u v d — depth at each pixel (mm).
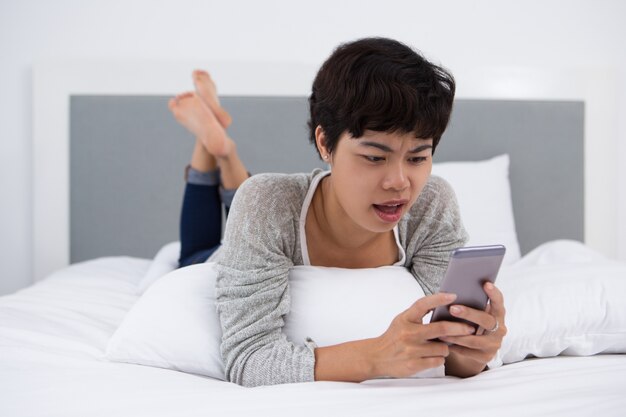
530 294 1284
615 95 2557
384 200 972
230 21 2500
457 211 1246
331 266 1226
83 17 2469
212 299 1180
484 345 938
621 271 1375
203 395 902
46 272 2467
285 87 2480
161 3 2482
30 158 2486
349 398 882
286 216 1139
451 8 2537
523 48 2559
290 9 2506
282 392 906
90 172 2461
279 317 1076
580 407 834
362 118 922
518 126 2520
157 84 2459
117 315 1500
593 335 1240
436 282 1218
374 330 1076
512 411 819
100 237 2469
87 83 2449
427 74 944
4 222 2486
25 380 997
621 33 2576
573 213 2545
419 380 1016
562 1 2559
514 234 2293
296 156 2488
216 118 2176
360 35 2523
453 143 2502
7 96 2469
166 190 2479
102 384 970
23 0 2457
